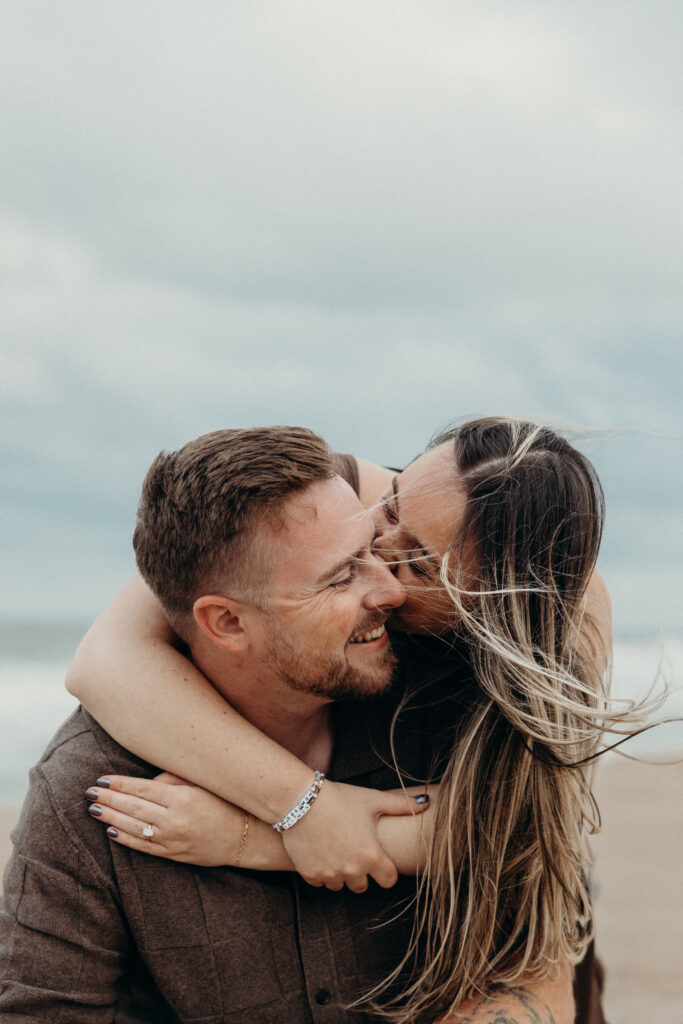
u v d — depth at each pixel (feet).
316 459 7.16
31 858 7.30
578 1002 8.43
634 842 26.50
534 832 7.42
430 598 7.34
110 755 7.41
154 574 7.45
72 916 7.23
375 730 7.99
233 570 7.00
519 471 7.17
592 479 7.59
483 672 7.28
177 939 7.31
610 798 32.65
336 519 7.02
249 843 7.23
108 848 7.27
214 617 7.14
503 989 7.41
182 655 7.62
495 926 7.57
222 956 7.35
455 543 7.12
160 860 7.28
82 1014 7.24
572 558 7.30
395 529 7.34
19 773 38.58
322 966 7.47
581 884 7.95
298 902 7.48
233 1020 7.36
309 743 7.82
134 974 7.68
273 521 6.91
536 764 7.25
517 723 7.06
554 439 7.59
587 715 6.95
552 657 7.18
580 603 7.40
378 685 7.25
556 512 7.21
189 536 7.09
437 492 7.22
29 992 7.07
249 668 7.27
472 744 7.33
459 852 7.30
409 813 7.42
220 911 7.37
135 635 7.68
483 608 7.13
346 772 7.84
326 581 6.94
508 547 7.12
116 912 7.32
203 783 7.14
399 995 7.54
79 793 7.34
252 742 7.18
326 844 7.09
